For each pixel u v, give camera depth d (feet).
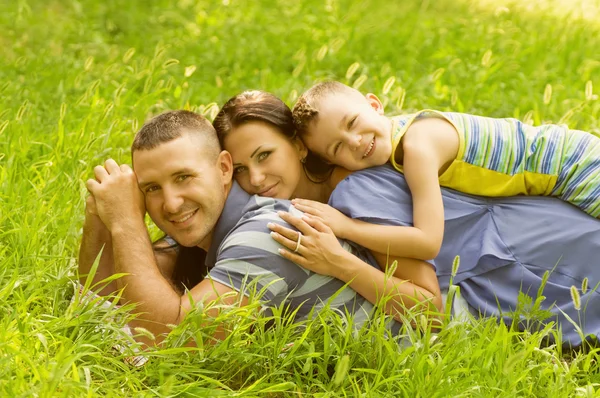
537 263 20.79
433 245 19.54
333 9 47.85
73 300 19.92
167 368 17.62
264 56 40.52
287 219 19.43
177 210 19.62
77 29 45.19
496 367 18.35
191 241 20.01
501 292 20.66
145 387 17.89
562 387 17.97
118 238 19.60
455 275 20.77
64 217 23.85
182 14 48.80
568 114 25.93
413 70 38.70
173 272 22.15
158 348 18.25
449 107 33.06
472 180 21.03
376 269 19.53
